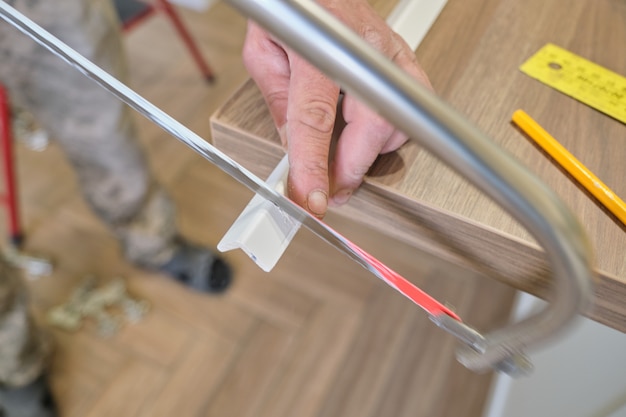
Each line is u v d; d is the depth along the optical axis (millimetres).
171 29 1814
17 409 1183
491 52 589
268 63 495
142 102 503
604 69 583
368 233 1241
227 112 538
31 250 1410
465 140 249
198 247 1345
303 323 1297
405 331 1275
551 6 636
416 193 483
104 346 1286
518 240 450
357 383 1223
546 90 560
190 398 1220
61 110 967
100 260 1399
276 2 250
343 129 483
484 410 1186
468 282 1255
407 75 252
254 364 1254
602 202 478
